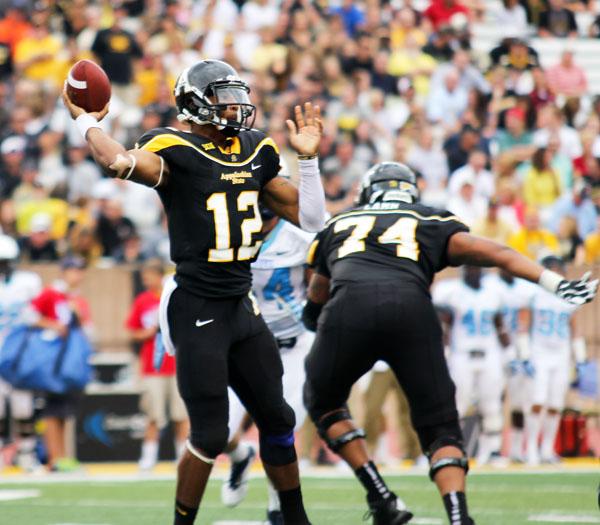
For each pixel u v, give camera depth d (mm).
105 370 36125
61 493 26719
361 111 45188
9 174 41875
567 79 51781
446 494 16141
